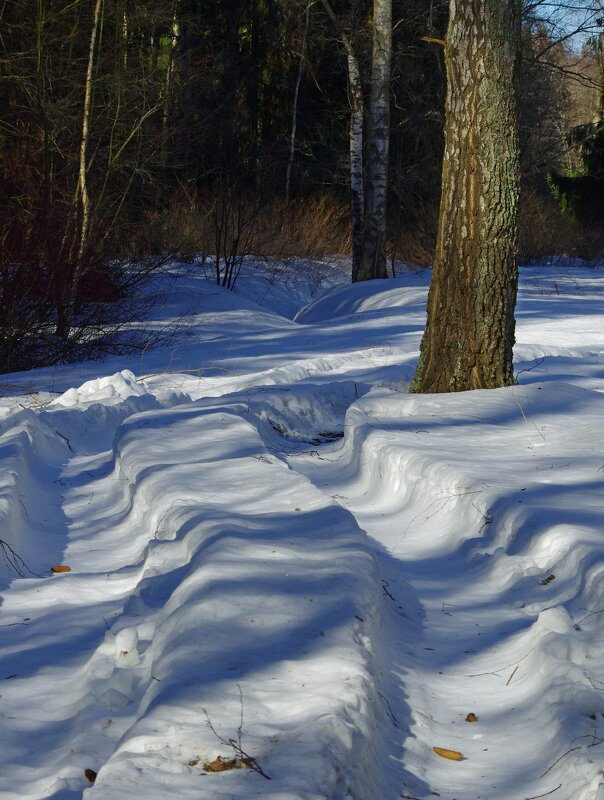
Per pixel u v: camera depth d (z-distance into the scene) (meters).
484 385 9.03
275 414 9.41
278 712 2.90
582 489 5.62
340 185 38.16
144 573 4.67
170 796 2.44
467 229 8.91
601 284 23.58
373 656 3.43
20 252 14.88
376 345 14.41
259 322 20.80
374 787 2.78
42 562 5.50
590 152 37.53
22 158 20.22
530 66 25.36
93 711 3.38
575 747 2.95
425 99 34.03
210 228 29.02
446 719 3.47
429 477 6.27
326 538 4.60
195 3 35.50
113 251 19.72
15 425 8.41
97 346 15.47
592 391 8.82
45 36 21.31
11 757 3.19
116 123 21.97
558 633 3.74
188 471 6.36
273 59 38.31
